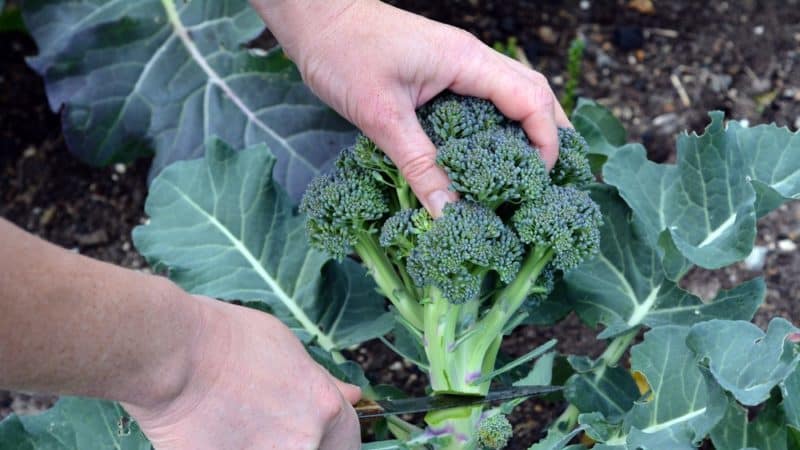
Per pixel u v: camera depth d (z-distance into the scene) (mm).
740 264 1229
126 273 744
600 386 1014
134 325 738
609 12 1378
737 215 981
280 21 937
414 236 902
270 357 799
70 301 718
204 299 800
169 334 753
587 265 1040
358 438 864
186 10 1199
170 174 1062
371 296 1062
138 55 1189
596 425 959
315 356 971
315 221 934
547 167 920
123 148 1188
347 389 904
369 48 913
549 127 911
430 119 908
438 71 908
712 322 938
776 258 1230
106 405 963
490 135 885
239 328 794
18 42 1366
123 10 1195
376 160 912
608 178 1023
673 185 1030
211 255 1043
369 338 1024
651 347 973
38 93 1338
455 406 927
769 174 1018
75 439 962
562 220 890
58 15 1188
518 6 1379
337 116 1183
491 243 883
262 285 1040
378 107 904
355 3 925
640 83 1337
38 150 1312
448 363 921
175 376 762
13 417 959
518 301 928
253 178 1057
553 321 1040
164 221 1052
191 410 783
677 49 1358
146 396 763
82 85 1179
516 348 1192
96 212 1287
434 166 891
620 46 1360
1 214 1286
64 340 720
